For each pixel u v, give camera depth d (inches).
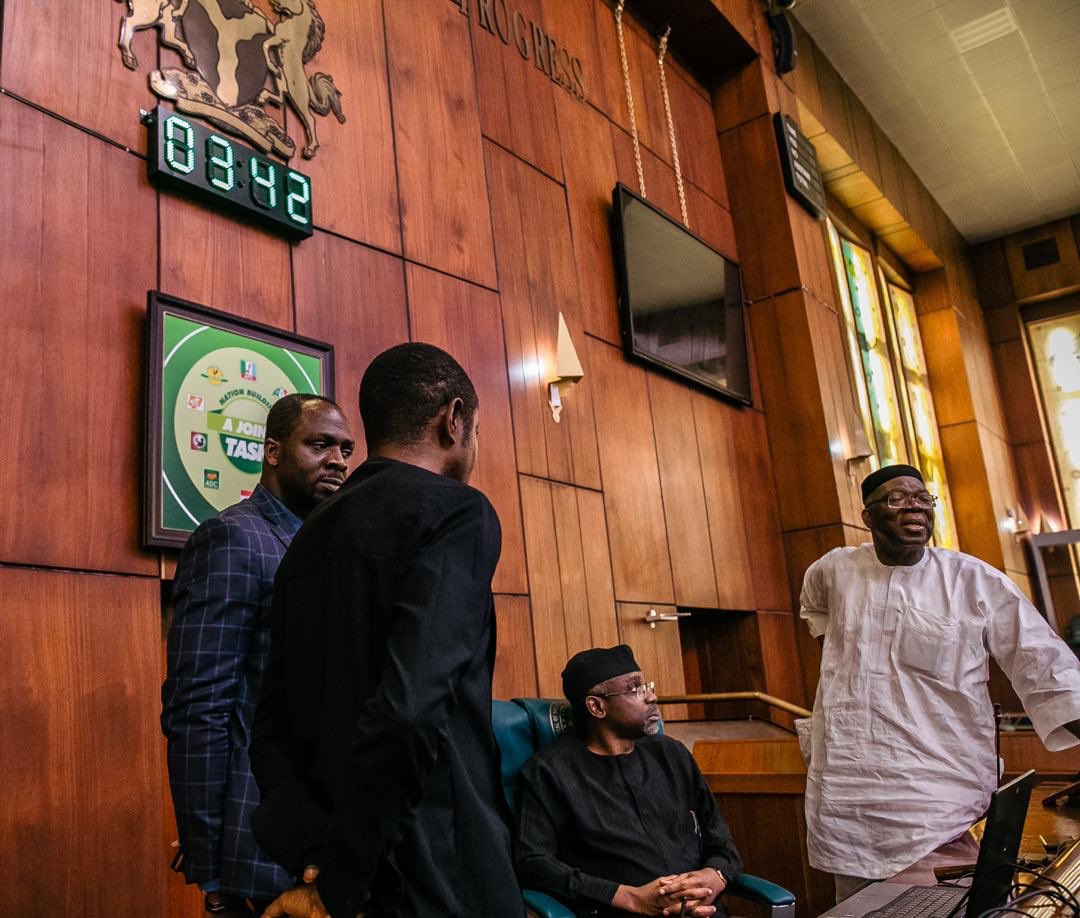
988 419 436.8
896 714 96.7
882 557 102.9
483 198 176.2
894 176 393.1
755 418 266.1
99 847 96.4
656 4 267.1
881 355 375.9
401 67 165.6
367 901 41.4
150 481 108.0
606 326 212.1
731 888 91.9
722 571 228.8
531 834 92.5
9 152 105.4
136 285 115.0
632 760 98.4
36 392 102.1
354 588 44.6
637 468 208.4
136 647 104.6
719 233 276.2
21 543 97.4
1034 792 116.5
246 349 122.8
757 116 287.9
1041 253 467.8
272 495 79.7
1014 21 332.2
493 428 165.2
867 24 332.2
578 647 172.2
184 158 122.0
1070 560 416.8
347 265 144.3
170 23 126.0
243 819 64.9
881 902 67.9
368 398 52.3
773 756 146.1
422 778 39.9
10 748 92.0
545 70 216.2
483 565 45.6
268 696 49.0
